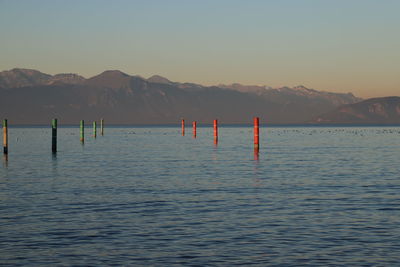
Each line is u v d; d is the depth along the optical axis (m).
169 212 30.41
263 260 20.53
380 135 190.00
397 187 41.69
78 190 40.22
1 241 23.52
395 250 21.75
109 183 44.81
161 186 42.56
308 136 179.50
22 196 37.03
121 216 29.22
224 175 51.19
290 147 105.56
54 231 25.45
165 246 22.62
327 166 61.09
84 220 28.11
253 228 26.00
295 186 42.47
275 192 38.81
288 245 22.72
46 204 33.41
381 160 70.44
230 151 91.81
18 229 25.91
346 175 51.00
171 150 95.75
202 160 70.88
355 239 23.66
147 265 19.95
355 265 19.83
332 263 20.11
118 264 20.08
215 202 34.00
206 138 162.75
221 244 22.94
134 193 38.38
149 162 67.75
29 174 52.88
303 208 31.64
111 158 75.38
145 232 25.20
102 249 22.17
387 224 26.78
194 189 40.59
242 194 37.75
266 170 56.16
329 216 29.03
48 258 20.88
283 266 19.80
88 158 75.56
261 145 114.56
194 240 23.66
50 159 73.75
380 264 19.91
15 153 87.81
